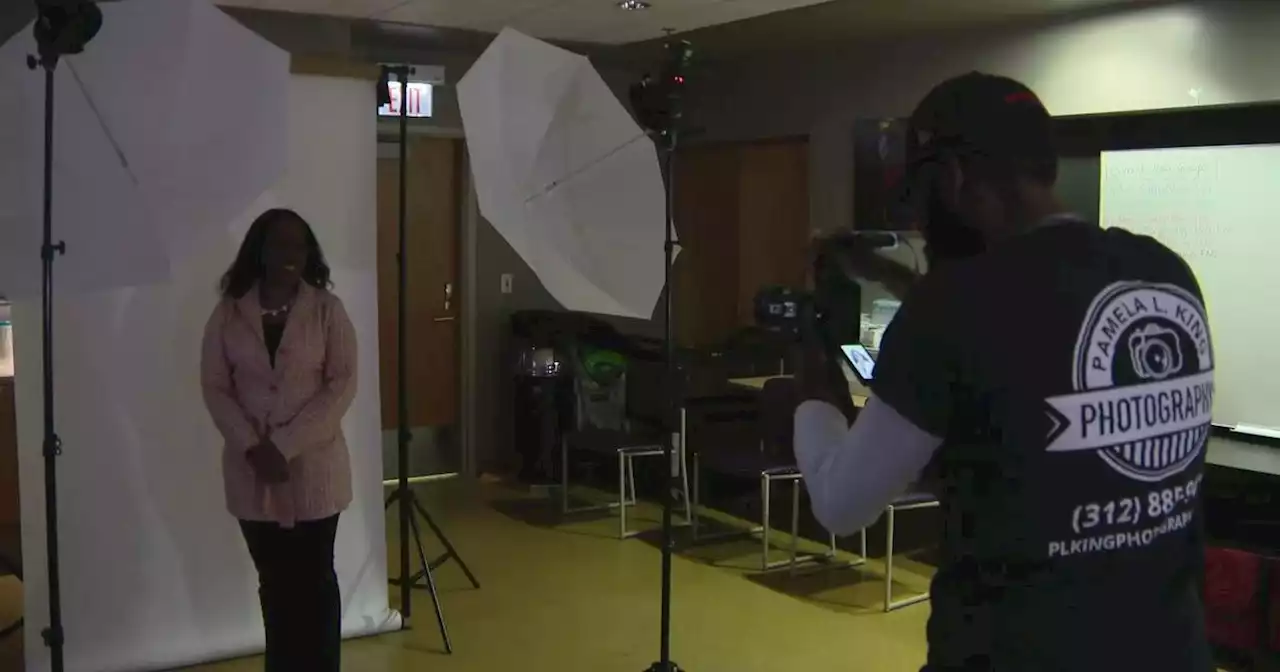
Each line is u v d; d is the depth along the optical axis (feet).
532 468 19.66
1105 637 3.60
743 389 16.51
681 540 16.21
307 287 9.30
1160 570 3.69
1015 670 3.68
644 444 16.70
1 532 13.62
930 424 3.76
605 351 19.39
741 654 11.76
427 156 19.79
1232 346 13.03
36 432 10.28
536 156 8.86
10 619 12.39
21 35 7.96
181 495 10.88
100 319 10.39
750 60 19.16
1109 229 3.84
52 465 7.79
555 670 11.25
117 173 8.34
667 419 16.53
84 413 10.39
